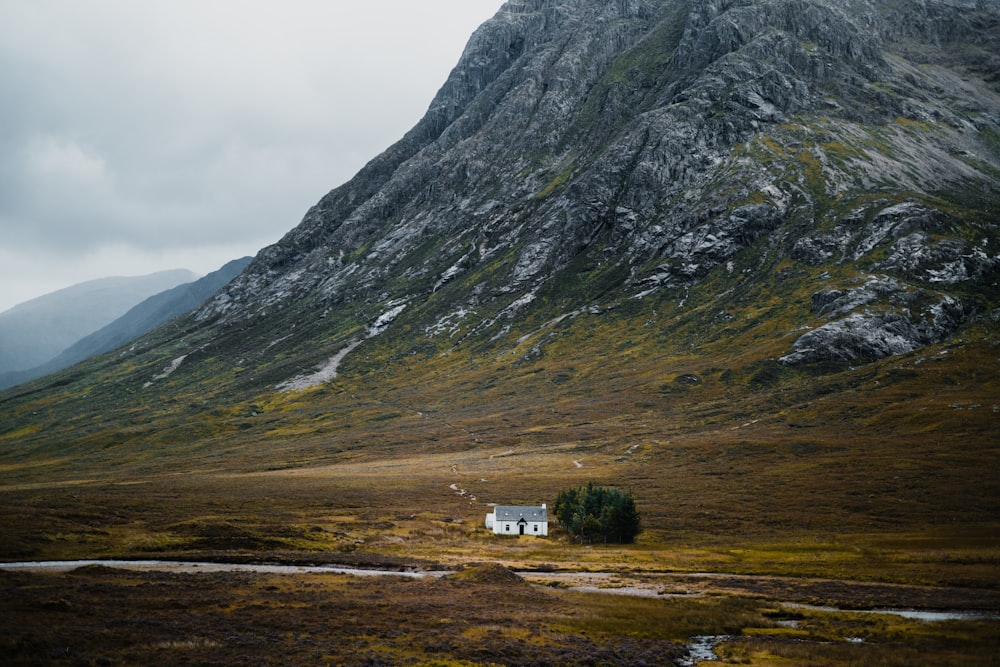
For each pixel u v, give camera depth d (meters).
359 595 62.91
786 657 47.88
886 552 99.06
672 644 51.41
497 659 44.53
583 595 68.94
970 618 62.00
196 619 51.03
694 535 118.94
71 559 83.19
